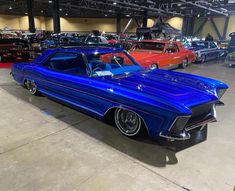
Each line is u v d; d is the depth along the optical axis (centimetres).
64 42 1157
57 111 375
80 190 192
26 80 468
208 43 1141
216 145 274
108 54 354
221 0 1725
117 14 3384
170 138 235
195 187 199
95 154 247
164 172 218
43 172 216
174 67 832
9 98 445
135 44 795
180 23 3181
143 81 297
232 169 225
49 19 3975
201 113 271
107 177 209
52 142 272
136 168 224
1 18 3469
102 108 294
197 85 299
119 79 305
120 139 281
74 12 3306
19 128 310
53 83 372
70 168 222
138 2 1862
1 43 950
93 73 319
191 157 246
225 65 1009
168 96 248
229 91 542
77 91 324
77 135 291
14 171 217
